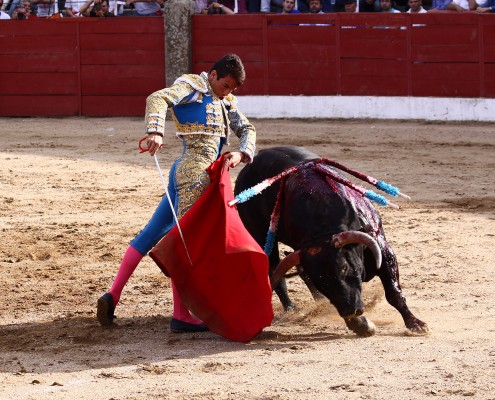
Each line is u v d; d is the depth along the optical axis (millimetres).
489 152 23000
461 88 28656
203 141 9172
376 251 8203
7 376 7965
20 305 10680
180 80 9039
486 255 12789
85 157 22578
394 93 29359
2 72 31734
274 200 9539
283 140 25266
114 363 8367
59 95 31516
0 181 19344
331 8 30719
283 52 30094
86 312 10359
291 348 8609
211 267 9023
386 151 23266
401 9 31547
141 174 20219
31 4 33062
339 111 29859
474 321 9516
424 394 7062
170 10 30250
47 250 13477
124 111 31266
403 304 9125
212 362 8188
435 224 14930
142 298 10930
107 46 31078
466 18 28375
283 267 8688
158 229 9672
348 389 7234
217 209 8945
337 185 9086
